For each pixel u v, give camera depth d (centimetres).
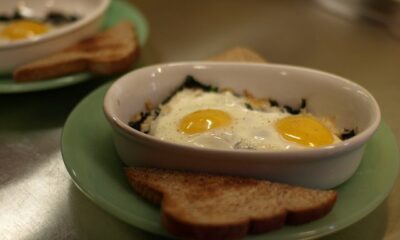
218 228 24
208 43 53
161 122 34
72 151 32
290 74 35
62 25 54
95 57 42
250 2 64
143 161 30
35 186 33
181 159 28
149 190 27
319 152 26
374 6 57
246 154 26
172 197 26
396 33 55
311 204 26
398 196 31
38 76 41
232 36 55
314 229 25
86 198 32
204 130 32
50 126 39
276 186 27
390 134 33
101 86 40
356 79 47
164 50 52
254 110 35
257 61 43
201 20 59
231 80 36
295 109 35
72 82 41
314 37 55
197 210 25
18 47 42
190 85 37
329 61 50
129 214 26
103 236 29
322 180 28
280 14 60
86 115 35
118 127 29
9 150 37
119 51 44
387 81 46
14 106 42
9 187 33
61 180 34
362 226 29
